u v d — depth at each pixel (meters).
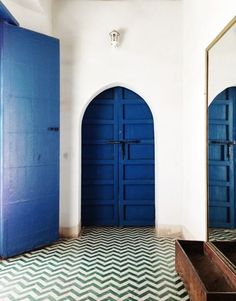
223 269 2.05
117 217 4.16
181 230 3.71
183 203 3.64
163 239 3.59
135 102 4.14
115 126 4.15
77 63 3.71
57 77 3.46
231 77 2.21
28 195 3.17
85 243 3.44
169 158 3.73
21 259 2.96
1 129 2.96
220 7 2.37
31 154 3.20
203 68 2.83
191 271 1.96
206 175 2.63
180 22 3.72
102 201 4.18
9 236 3.00
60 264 2.81
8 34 3.01
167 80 3.73
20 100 3.10
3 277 2.54
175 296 2.21
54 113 3.42
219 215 2.40
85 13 3.73
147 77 3.73
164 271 2.64
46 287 2.35
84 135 4.16
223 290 1.86
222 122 2.39
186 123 3.49
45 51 3.33
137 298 2.18
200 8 2.92
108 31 3.74
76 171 3.70
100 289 2.31
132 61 3.73
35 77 3.23
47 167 3.36
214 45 2.49
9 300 2.17
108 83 3.73
